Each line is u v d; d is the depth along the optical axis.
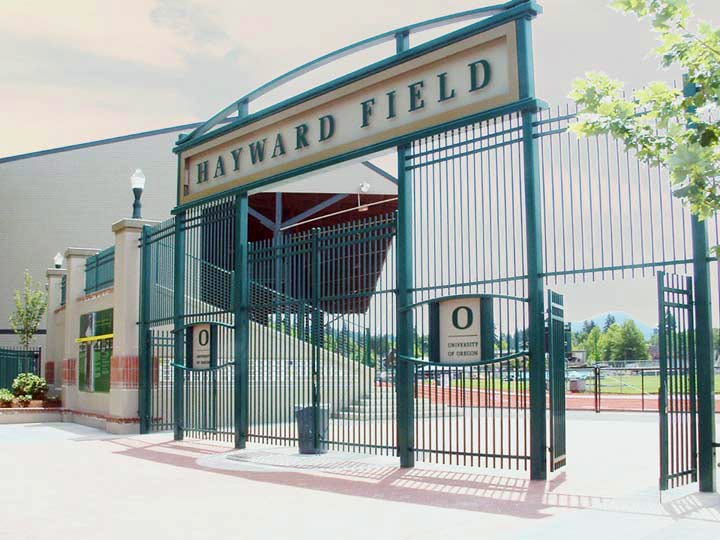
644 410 20.45
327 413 12.51
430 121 10.60
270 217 30.61
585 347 96.25
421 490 8.83
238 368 13.52
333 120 12.17
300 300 12.55
